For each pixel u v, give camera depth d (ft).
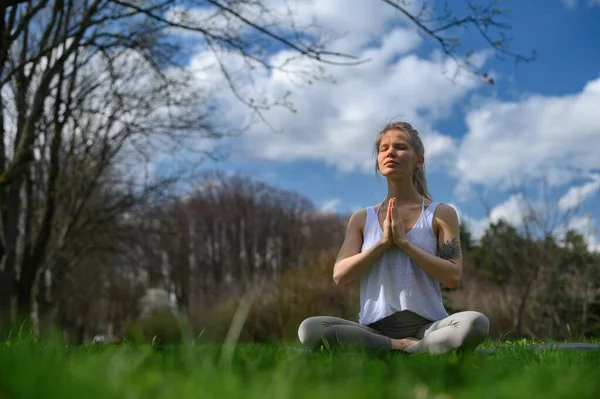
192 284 105.50
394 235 11.91
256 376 4.82
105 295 92.99
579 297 44.88
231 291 86.12
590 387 4.31
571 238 46.11
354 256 12.31
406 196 12.92
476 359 6.92
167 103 44.04
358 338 11.53
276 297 60.64
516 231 47.62
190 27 31.48
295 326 57.26
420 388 4.47
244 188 173.78
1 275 43.86
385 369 5.62
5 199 43.47
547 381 4.59
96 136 45.85
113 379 4.29
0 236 43.93
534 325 46.42
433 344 10.96
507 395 4.05
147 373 4.72
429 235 12.34
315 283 61.77
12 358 5.82
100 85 43.93
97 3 34.24
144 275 83.92
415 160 13.04
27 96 42.34
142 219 60.54
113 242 64.23
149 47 37.60
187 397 3.80
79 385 4.06
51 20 37.96
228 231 165.07
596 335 42.75
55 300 60.85
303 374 4.95
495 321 50.62
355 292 61.05
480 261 67.36
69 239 54.19
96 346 10.25
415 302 11.88
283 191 178.29
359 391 3.94
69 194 51.11
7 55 34.01
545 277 46.11
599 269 45.68
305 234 171.94
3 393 4.07
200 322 44.62
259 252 168.14
